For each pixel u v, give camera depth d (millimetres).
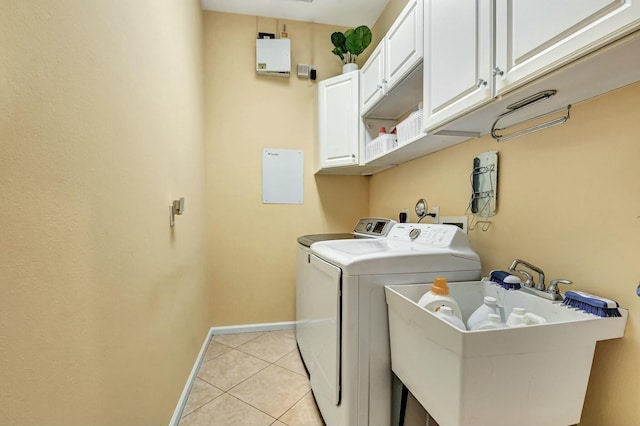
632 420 759
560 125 965
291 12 2455
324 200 2689
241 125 2496
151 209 1092
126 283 873
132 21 931
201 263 2115
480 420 699
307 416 1474
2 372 443
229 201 2486
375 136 2229
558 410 744
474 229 1373
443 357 751
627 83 771
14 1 461
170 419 1324
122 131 853
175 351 1413
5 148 444
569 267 932
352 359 1102
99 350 718
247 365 1971
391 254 1146
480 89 933
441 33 1145
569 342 724
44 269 531
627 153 780
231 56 2465
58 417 565
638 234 755
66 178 593
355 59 2570
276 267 2586
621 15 560
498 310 989
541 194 1033
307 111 2627
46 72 534
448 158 1580
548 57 706
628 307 771
